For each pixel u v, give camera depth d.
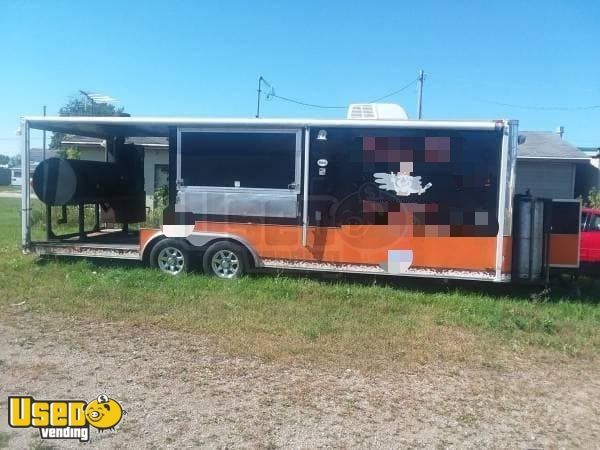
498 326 6.68
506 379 5.17
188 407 4.32
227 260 8.89
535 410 4.50
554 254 8.50
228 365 5.22
